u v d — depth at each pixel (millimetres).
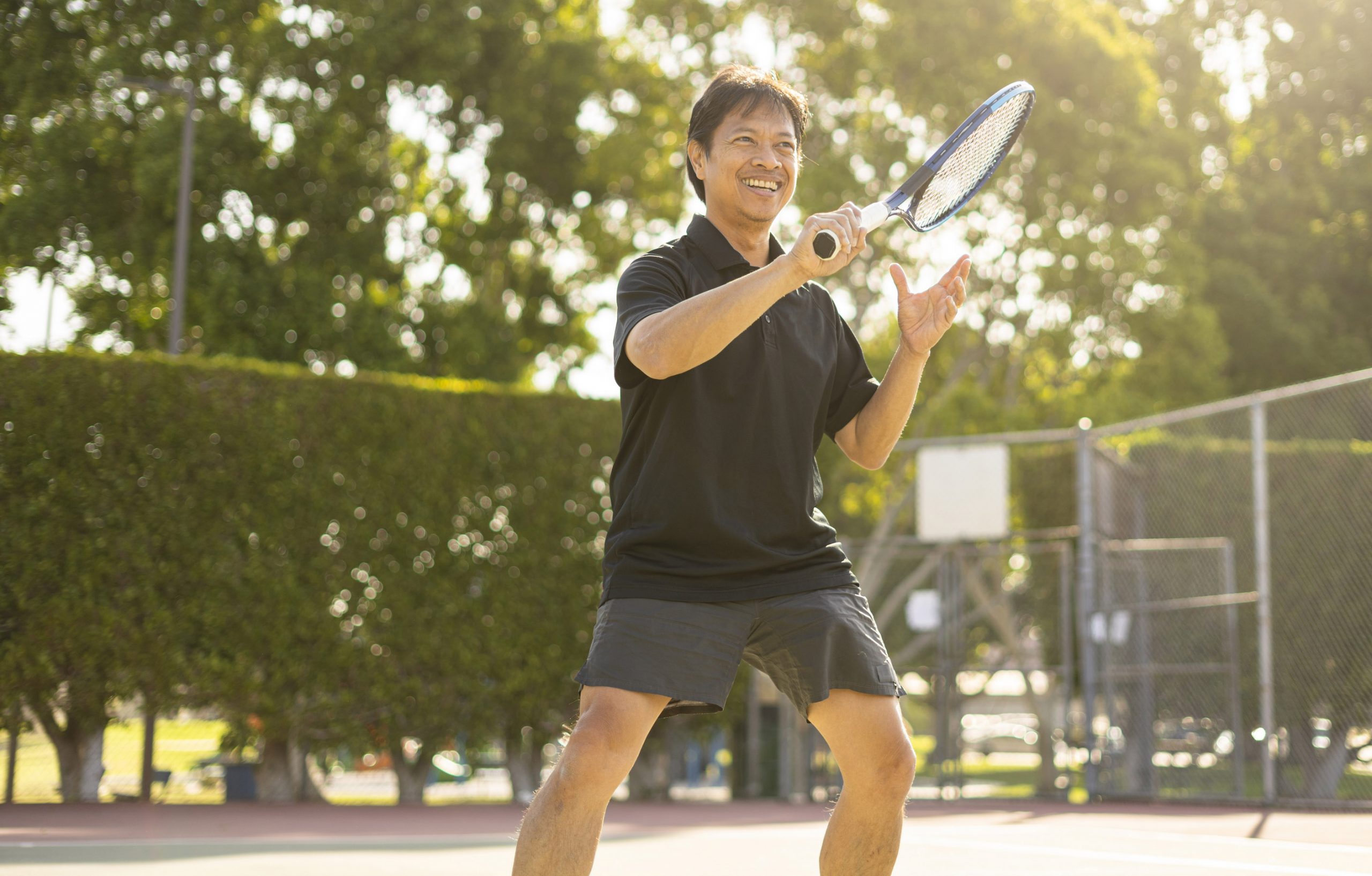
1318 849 6949
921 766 14445
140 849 7230
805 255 2377
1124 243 20562
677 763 14719
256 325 19812
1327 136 26984
